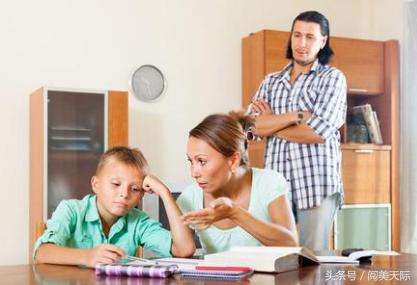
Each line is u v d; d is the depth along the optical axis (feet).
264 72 13.25
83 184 11.50
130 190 5.58
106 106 11.71
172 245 5.69
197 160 5.47
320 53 10.31
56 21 12.45
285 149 9.97
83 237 5.64
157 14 13.38
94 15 12.78
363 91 14.23
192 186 6.25
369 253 5.52
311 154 9.78
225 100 13.98
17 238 12.09
